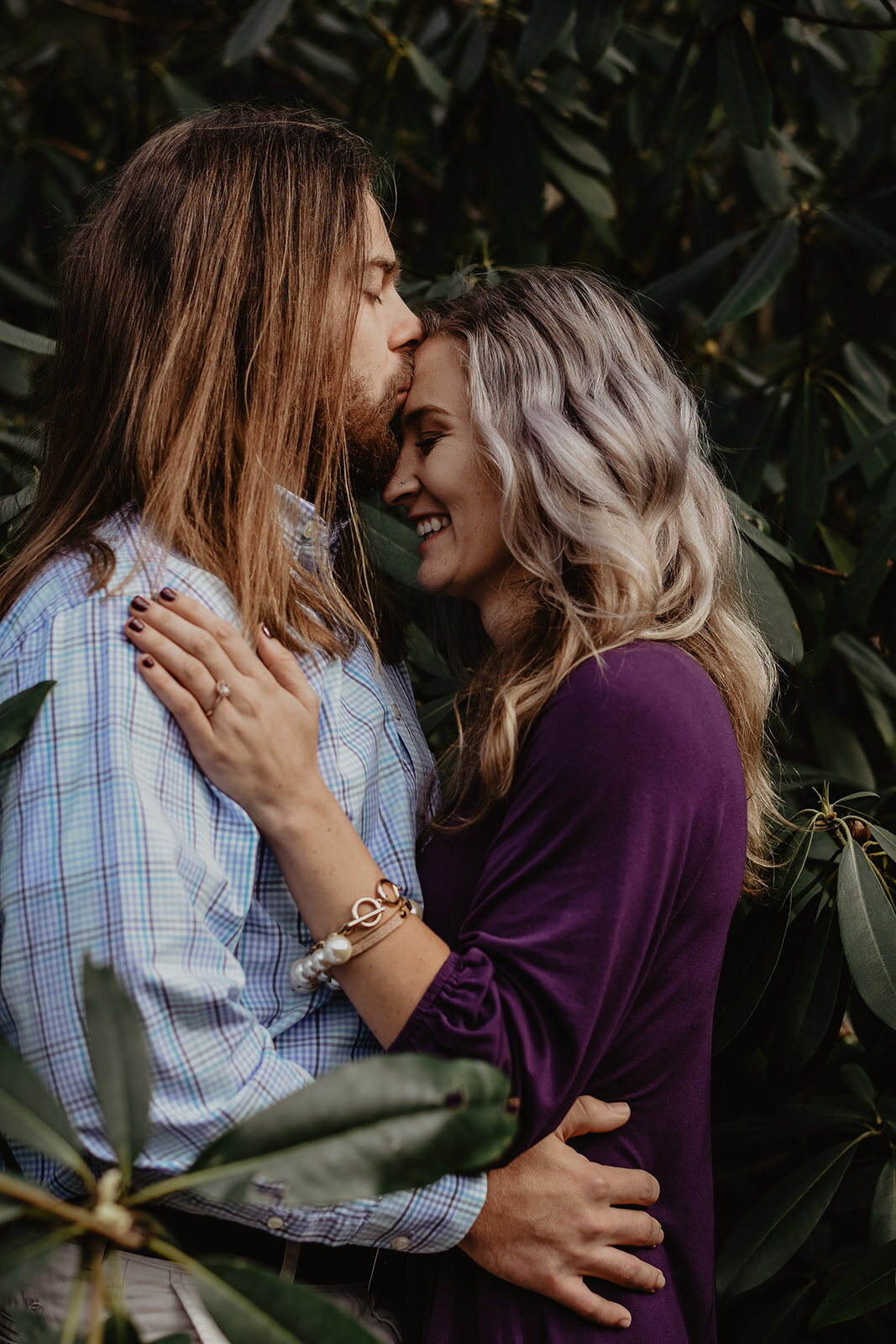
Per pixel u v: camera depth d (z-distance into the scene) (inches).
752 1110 63.6
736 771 43.4
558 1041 38.6
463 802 45.8
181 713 38.7
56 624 40.1
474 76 86.4
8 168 99.4
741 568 61.2
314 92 107.0
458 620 58.9
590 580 44.6
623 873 39.1
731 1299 60.9
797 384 79.5
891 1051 68.6
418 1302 43.2
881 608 69.5
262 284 46.6
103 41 120.5
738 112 72.9
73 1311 27.9
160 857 37.0
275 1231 38.5
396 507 66.0
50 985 36.5
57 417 49.4
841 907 52.2
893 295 91.2
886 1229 56.3
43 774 38.1
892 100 96.7
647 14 102.1
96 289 48.0
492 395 47.1
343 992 42.3
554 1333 40.5
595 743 39.9
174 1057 36.2
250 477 44.9
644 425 47.3
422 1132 29.3
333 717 44.3
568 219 102.2
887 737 77.0
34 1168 38.8
